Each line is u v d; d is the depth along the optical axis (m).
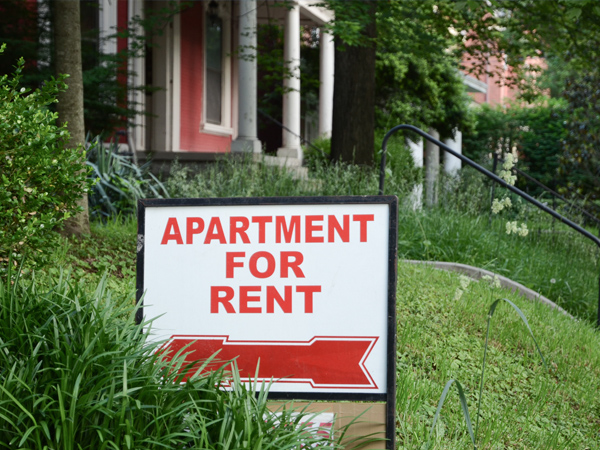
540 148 26.31
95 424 2.47
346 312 2.82
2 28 10.10
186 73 16.27
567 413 4.46
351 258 2.84
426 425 3.76
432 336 5.21
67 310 2.88
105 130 11.26
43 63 10.53
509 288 7.68
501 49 15.04
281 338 2.84
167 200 2.95
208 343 2.88
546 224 11.34
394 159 15.55
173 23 15.51
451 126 22.50
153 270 2.94
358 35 10.53
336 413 2.80
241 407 2.50
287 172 10.52
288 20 16.52
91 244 6.39
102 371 2.57
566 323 6.48
